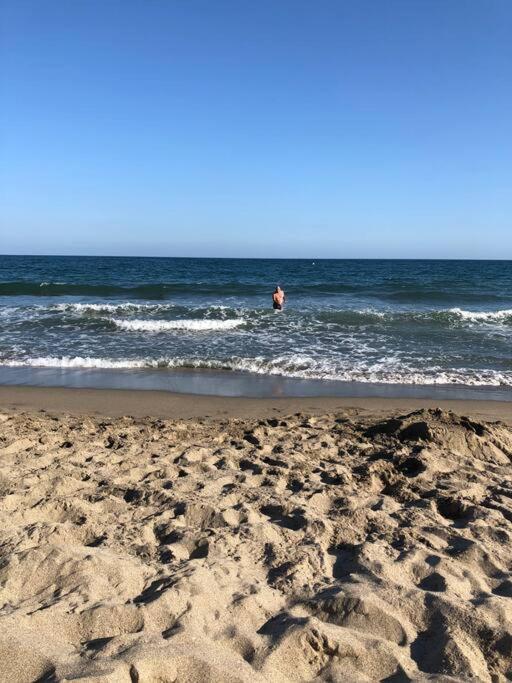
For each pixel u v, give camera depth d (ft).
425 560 10.96
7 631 7.62
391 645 8.21
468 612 8.97
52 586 9.40
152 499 13.76
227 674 7.22
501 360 39.91
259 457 17.90
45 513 12.75
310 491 14.69
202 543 11.40
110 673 6.82
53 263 245.04
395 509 13.80
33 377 34.24
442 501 14.29
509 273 175.83
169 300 79.71
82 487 14.66
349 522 12.82
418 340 47.44
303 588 9.93
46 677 6.92
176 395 29.91
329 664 7.84
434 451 18.20
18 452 17.87
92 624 8.26
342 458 17.99
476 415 26.27
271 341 46.50
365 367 37.50
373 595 9.37
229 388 32.07
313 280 130.00
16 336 47.73
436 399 29.73
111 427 22.31
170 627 8.29
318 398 29.50
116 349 42.91
